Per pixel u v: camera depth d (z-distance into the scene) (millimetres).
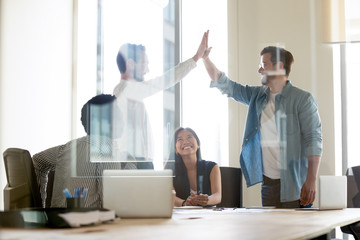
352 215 2430
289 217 2279
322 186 2791
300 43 4801
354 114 4773
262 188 4281
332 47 4777
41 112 5336
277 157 4273
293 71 4742
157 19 5543
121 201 2164
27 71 5172
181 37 5320
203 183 3664
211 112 4898
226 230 1671
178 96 5062
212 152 4859
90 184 2875
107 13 5820
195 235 1510
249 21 4953
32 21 5250
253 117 4469
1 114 4840
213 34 5125
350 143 4770
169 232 1601
